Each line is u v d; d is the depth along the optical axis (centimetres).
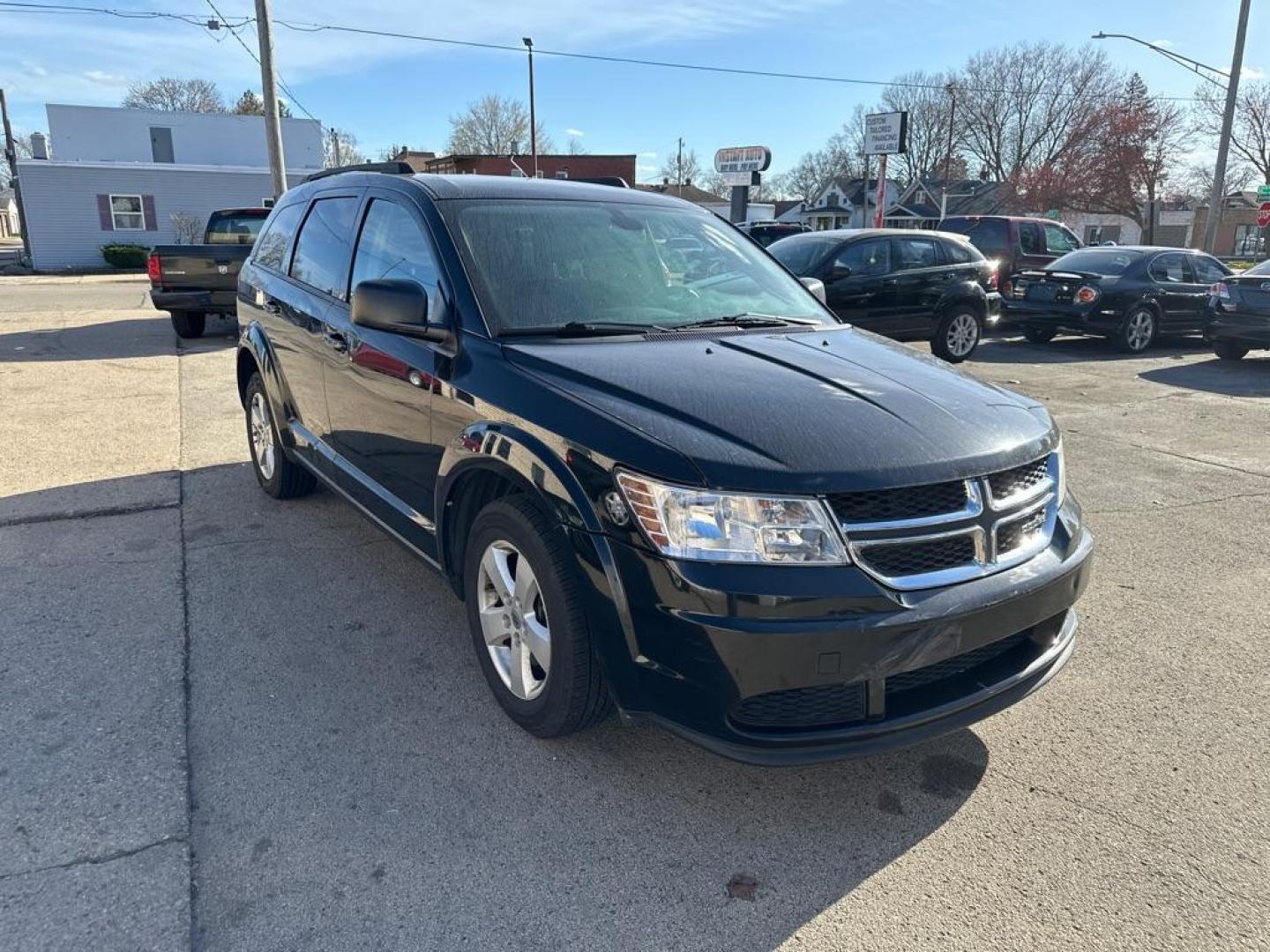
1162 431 781
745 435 249
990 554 258
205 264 1088
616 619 250
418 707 321
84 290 2128
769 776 290
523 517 281
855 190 5678
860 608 235
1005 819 272
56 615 381
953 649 248
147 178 3278
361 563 445
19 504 514
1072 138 4812
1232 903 238
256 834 254
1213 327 1163
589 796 276
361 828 258
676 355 306
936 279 1095
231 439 675
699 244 408
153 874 236
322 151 3734
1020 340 1404
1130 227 6116
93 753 286
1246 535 523
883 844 260
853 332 379
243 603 398
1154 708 335
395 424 355
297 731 304
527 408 279
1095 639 391
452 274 330
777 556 234
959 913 233
